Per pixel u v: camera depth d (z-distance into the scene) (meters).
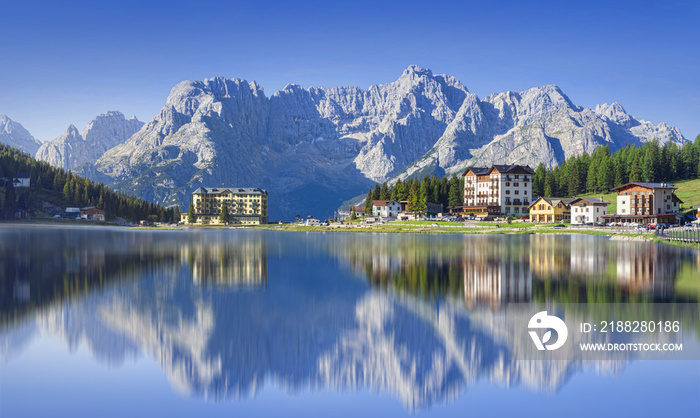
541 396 28.00
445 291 54.22
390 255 93.81
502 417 25.39
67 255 93.19
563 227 197.88
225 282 61.22
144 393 28.03
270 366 32.00
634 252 96.56
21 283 59.44
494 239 147.88
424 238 156.12
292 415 25.73
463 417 25.17
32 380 29.34
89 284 59.16
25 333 37.81
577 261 80.88
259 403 26.98
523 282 59.19
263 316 43.50
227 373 30.53
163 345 35.50
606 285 56.69
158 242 139.62
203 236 187.62
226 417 25.03
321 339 37.09
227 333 38.41
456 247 113.25
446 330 39.41
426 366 32.12
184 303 48.47
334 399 27.44
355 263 80.50
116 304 47.75
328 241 144.38
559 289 54.62
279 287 57.50
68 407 26.16
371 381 29.38
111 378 29.92
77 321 41.25
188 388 28.42
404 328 39.78
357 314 43.97
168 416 25.41
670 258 84.75
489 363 32.44
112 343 36.03
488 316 42.97
